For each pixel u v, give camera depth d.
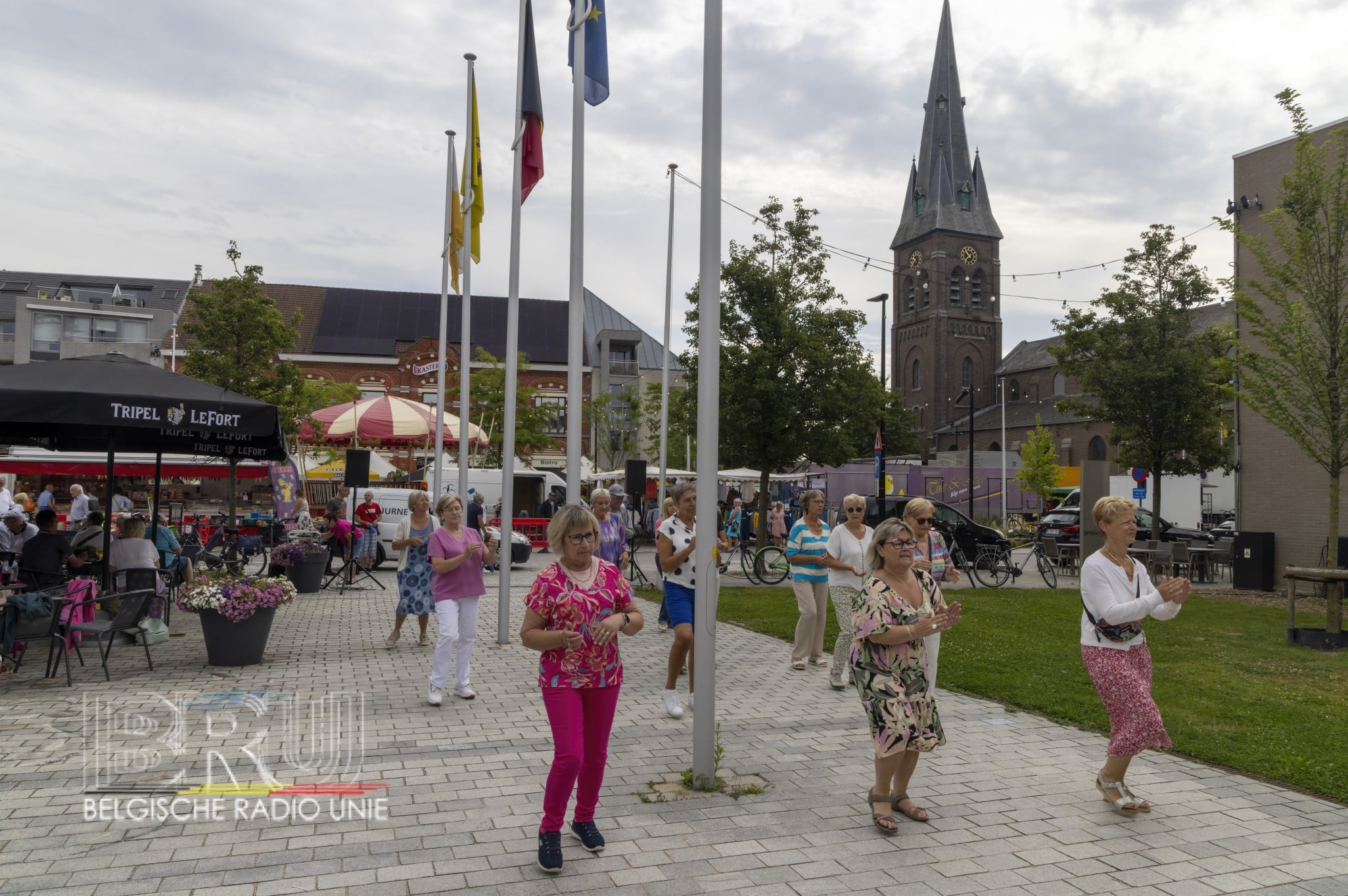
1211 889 4.19
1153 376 22.03
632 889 4.04
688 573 7.41
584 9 9.88
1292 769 5.99
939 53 88.69
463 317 14.14
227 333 21.64
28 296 60.75
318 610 13.73
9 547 14.74
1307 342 14.12
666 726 7.05
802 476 45.03
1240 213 20.22
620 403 60.38
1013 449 76.06
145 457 27.83
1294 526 18.80
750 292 22.09
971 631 12.28
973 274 88.19
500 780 5.56
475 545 7.75
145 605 8.74
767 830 4.81
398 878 4.09
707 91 5.61
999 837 4.79
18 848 4.35
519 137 11.19
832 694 8.27
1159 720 5.09
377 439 23.38
